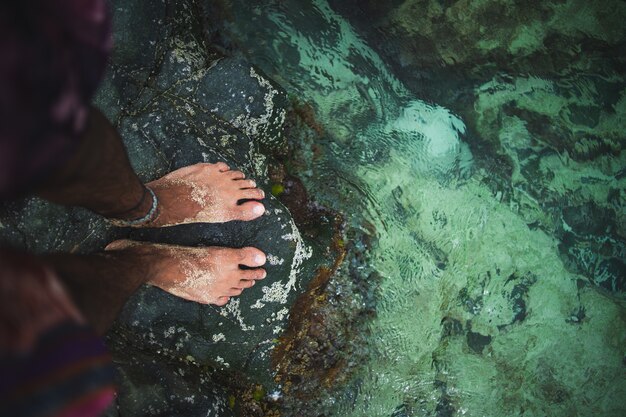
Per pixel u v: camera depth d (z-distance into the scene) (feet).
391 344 8.77
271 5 9.08
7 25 2.74
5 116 2.79
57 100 3.05
